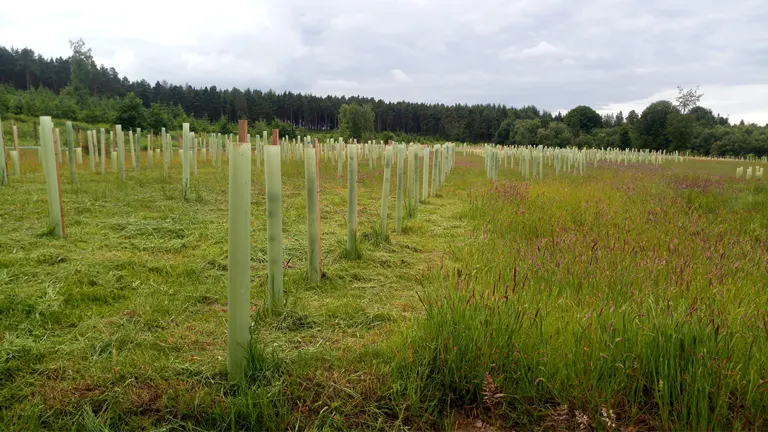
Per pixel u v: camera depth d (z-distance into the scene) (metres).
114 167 16.78
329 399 2.90
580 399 2.89
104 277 4.90
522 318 3.30
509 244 6.39
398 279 5.38
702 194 12.40
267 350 3.44
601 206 9.24
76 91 58.91
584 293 4.33
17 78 93.56
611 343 3.13
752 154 58.97
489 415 2.91
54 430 2.57
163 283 4.90
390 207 10.46
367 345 3.57
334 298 4.69
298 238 6.95
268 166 4.07
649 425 2.77
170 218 7.83
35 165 15.70
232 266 2.96
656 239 6.57
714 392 2.78
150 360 3.24
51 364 3.17
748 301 4.13
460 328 3.25
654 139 70.44
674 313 3.46
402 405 2.88
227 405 2.77
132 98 41.31
